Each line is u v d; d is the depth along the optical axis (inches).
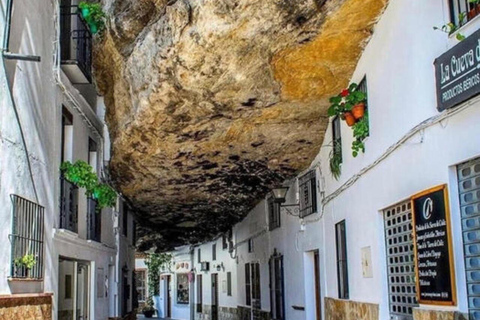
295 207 455.2
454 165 186.1
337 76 297.7
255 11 246.7
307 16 251.4
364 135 278.2
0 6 241.6
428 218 200.4
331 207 357.1
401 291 241.4
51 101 322.3
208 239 975.0
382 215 262.8
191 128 343.3
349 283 313.9
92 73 418.9
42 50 308.0
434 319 195.0
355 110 281.1
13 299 248.2
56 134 332.5
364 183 284.7
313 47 275.0
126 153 405.4
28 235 272.5
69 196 358.6
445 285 187.5
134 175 450.3
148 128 346.0
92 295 418.9
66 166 351.9
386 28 245.9
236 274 777.6
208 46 262.5
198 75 280.8
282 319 502.0
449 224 185.3
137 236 909.8
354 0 243.4
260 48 269.3
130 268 658.8
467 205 181.8
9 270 247.6
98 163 450.9
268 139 367.2
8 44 248.4
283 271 501.4
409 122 222.2
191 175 447.5
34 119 288.5
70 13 378.0
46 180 308.0
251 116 332.2
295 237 457.4
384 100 251.0
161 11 294.5
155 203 569.6
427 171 205.0
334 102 290.5
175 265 1316.4
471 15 175.6
